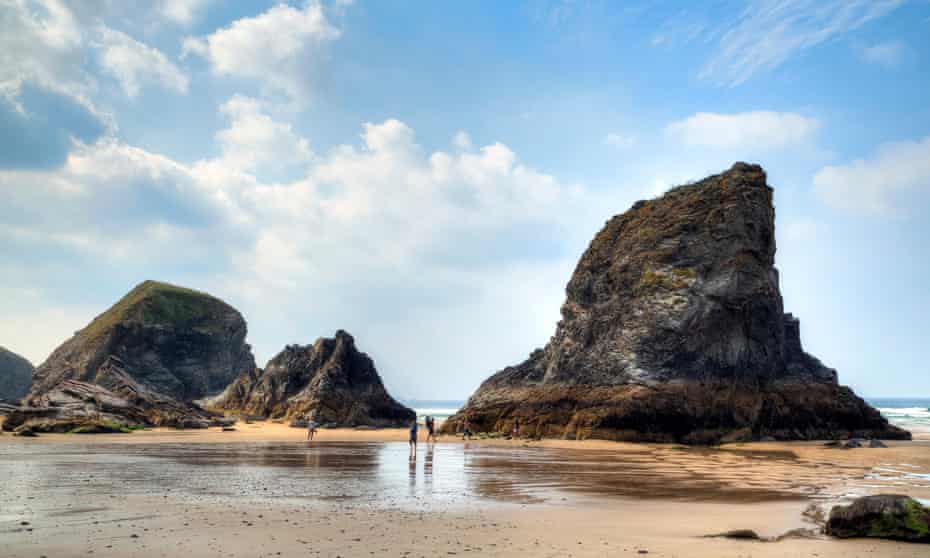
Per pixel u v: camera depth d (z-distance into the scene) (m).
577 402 59.91
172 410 78.31
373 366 94.94
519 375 73.31
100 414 66.62
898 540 13.04
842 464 34.22
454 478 24.69
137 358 126.31
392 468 28.69
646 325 60.12
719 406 56.69
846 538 13.44
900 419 134.88
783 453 43.09
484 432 65.56
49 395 68.50
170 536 12.16
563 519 15.13
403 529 13.34
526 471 28.08
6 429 60.06
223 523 13.67
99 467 27.25
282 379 96.62
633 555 11.12
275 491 19.80
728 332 60.12
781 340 65.62
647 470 29.55
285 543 11.66
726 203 63.84
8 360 194.62
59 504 16.33
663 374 57.66
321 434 67.31
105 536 12.09
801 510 17.36
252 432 68.94
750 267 62.19
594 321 65.56
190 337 135.75
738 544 12.42
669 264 63.25
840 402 62.56
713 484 23.94
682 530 13.97
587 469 29.61
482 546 11.70
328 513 15.40
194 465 28.98
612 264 68.44
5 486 20.20
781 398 60.03
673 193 71.69
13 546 11.12
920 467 32.47
